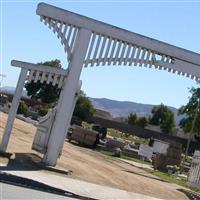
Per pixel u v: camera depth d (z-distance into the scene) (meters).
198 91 77.75
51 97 95.94
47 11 19.25
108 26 19.62
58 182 16.94
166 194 21.78
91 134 46.69
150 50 20.06
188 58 20.34
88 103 104.81
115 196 17.39
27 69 19.30
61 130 19.70
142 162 45.56
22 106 67.56
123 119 138.25
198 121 77.38
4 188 14.27
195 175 25.73
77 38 19.58
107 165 28.59
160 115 151.62
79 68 19.55
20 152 21.47
